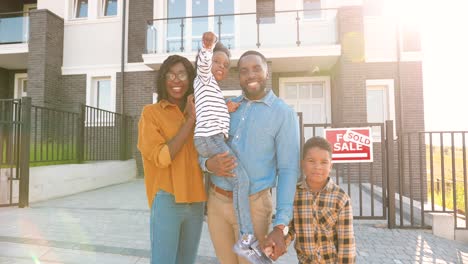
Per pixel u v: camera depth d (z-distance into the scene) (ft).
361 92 28.96
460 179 38.70
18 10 40.98
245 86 5.59
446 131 14.52
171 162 5.74
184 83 6.07
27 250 11.05
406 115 29.99
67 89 35.37
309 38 31.01
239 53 30.17
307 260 6.03
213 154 5.30
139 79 34.37
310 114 35.12
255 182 5.41
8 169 18.74
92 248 11.32
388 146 14.62
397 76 30.25
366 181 28.04
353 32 29.40
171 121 5.87
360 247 12.24
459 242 13.23
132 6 35.27
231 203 5.64
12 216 15.79
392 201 14.47
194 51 31.78
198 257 10.89
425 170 28.86
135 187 26.43
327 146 5.90
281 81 35.45
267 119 5.41
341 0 32.04
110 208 17.83
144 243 11.98
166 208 5.77
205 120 5.39
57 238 12.32
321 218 5.90
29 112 18.51
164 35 32.83
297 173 5.46
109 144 31.48
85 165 24.62
